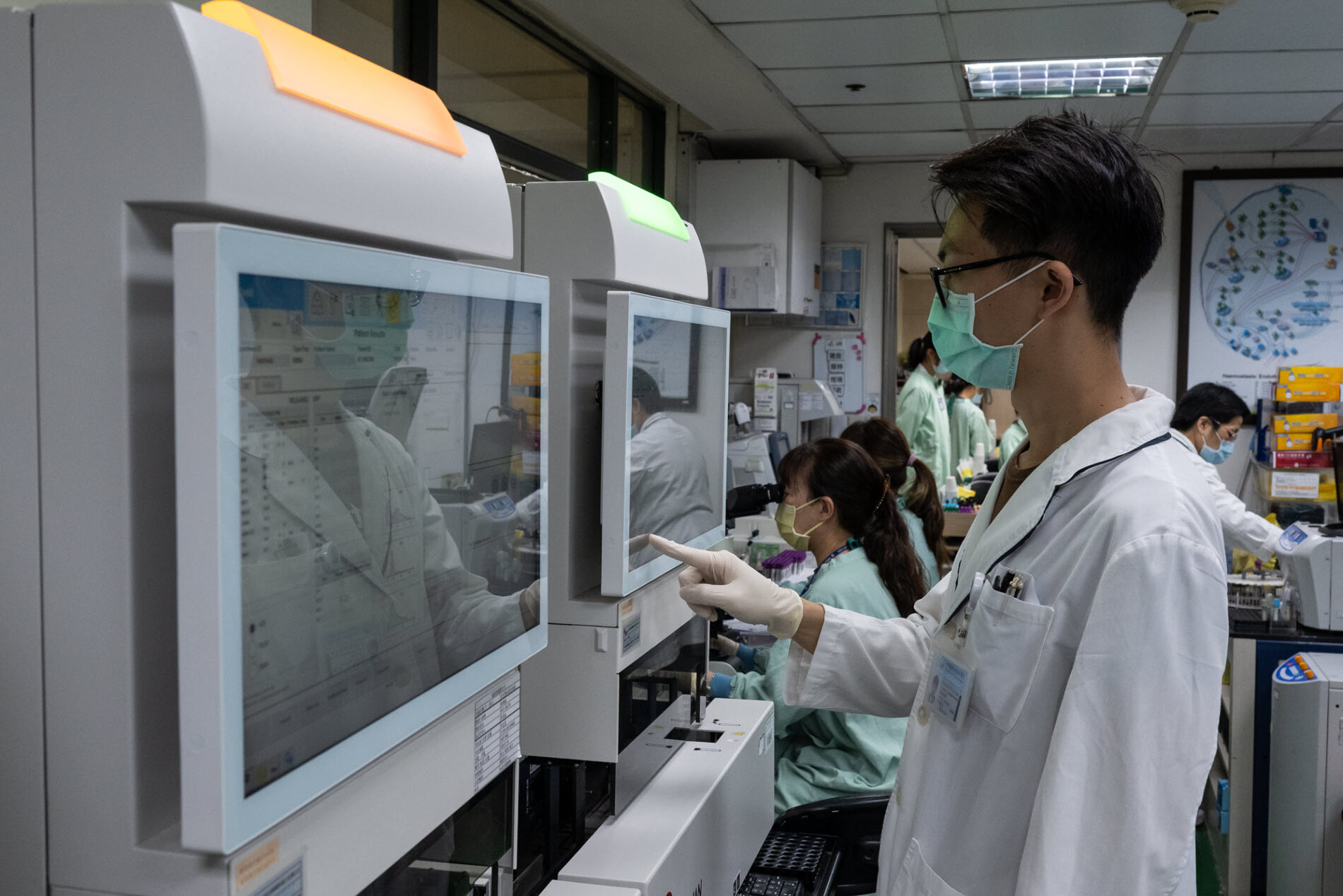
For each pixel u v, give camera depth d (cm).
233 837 57
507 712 95
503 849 99
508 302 91
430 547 79
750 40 335
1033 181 89
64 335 58
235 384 56
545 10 330
